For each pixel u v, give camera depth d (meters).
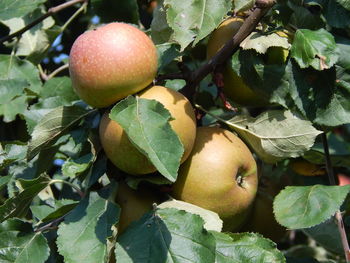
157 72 0.80
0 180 0.84
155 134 0.71
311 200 0.77
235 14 0.81
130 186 0.77
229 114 0.81
